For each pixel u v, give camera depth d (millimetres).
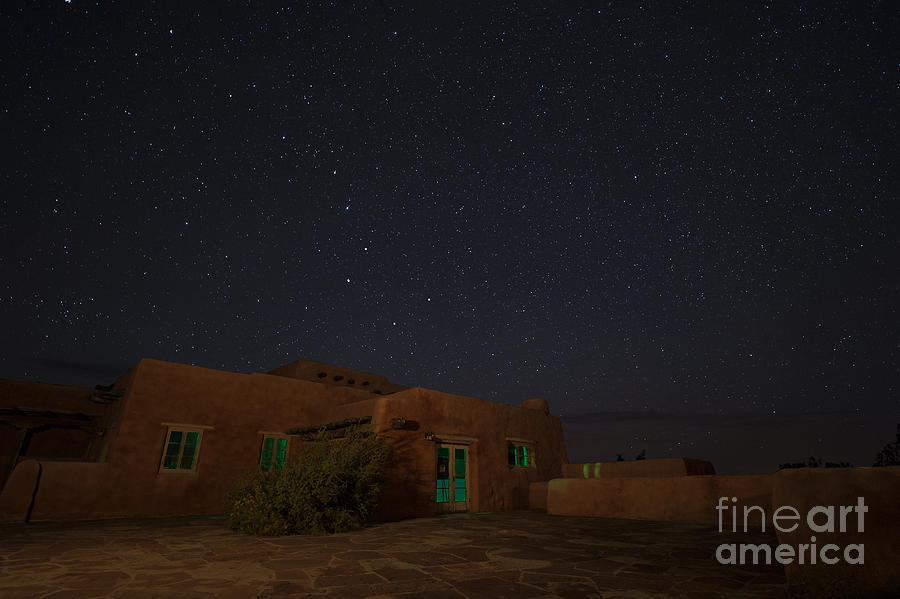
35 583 5059
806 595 4215
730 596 4484
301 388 15961
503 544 7672
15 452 14922
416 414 13117
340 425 12898
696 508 10766
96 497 11891
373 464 10789
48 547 7336
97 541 7957
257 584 5031
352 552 6941
